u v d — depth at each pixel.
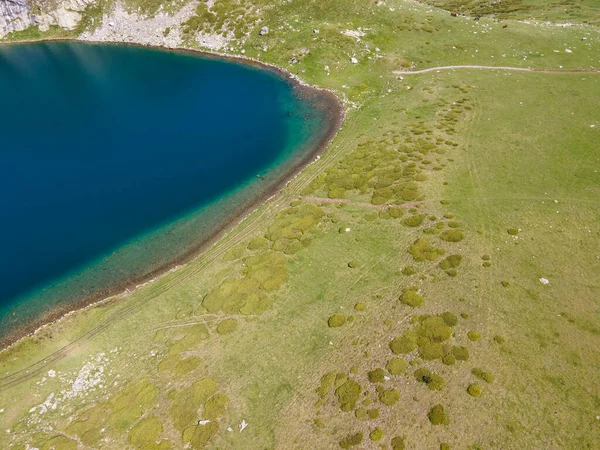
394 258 40.41
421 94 67.88
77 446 29.83
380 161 54.22
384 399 29.45
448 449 26.44
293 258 42.38
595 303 34.03
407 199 47.12
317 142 61.31
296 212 48.25
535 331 32.44
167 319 38.47
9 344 38.44
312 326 35.62
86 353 36.62
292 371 32.62
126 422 30.78
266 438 28.83
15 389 34.62
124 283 43.06
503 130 56.75
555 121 57.22
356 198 49.00
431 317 34.25
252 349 34.69
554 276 36.50
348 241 43.25
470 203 45.38
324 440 28.12
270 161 58.91
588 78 66.31
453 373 30.38
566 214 42.53
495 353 31.23
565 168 48.75
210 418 30.36
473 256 39.12
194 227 48.84
